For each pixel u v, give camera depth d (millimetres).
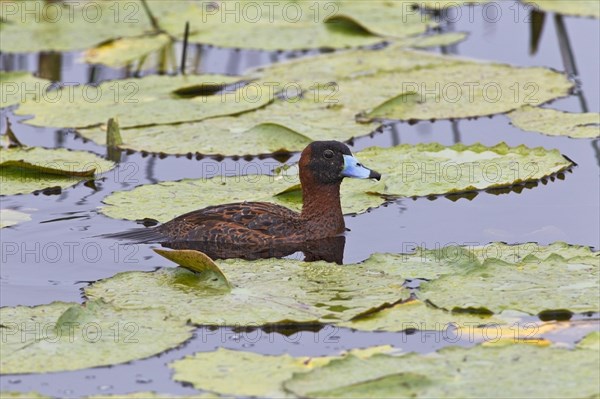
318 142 13953
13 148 17234
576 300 10945
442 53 22062
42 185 15789
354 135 17391
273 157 17031
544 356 9828
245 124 18078
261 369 9844
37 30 24172
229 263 12531
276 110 18828
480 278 11586
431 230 13773
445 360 9812
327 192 13773
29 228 14164
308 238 13688
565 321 10656
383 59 21516
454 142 17266
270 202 14656
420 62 21188
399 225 14000
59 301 11531
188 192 15195
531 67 20422
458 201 14711
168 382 9875
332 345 10477
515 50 22000
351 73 20812
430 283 11531
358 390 9312
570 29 23141
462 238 13453
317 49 22891
